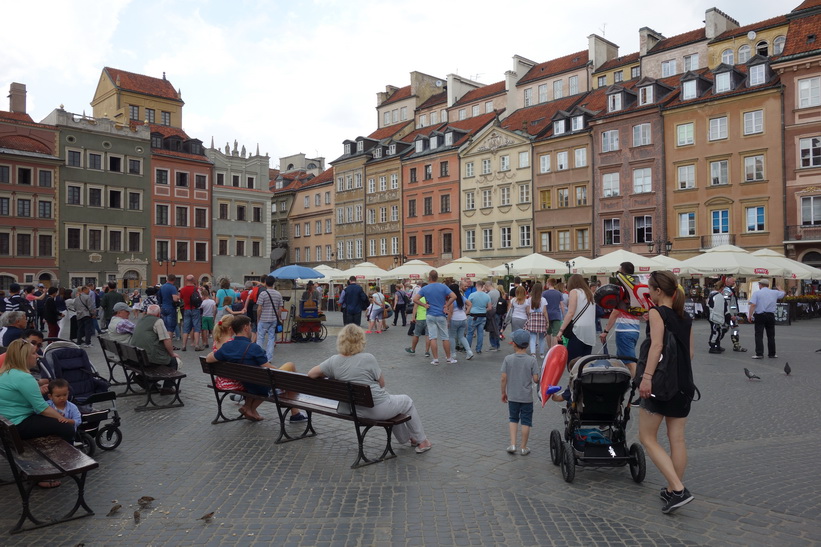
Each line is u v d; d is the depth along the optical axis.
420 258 64.00
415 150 65.12
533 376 7.59
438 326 15.70
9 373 6.63
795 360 16.14
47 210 55.06
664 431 8.70
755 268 28.06
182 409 10.47
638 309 10.21
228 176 68.12
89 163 57.53
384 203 67.81
